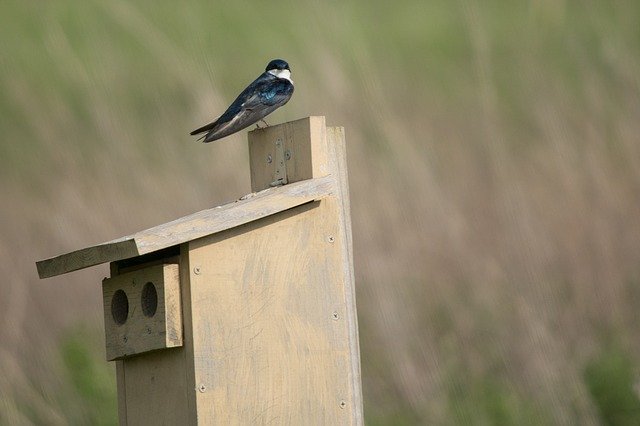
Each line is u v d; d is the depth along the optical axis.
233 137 13.37
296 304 6.48
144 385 6.66
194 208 12.70
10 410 10.32
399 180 12.62
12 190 13.43
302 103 13.53
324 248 6.57
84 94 15.34
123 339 6.63
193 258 6.23
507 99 14.78
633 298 11.55
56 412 10.48
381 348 11.12
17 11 18.61
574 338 11.14
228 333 6.29
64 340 11.59
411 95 15.00
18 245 12.55
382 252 11.97
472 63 16.47
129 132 13.85
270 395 6.37
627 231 12.04
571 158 12.82
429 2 20.75
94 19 17.89
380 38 18.73
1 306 11.82
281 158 6.93
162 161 13.43
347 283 6.77
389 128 13.05
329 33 16.00
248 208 6.29
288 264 6.47
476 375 10.70
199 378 6.21
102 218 12.69
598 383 10.17
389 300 11.45
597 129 13.21
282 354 6.41
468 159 13.21
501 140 13.31
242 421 6.29
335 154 6.82
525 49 16.50
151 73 15.53
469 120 14.14
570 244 11.96
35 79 16.20
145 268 6.45
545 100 14.04
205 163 13.13
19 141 14.42
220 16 18.02
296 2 17.80
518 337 11.01
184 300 6.27
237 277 6.34
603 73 14.26
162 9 17.94
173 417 6.42
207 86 14.52
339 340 6.56
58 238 12.58
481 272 11.77
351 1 20.72
